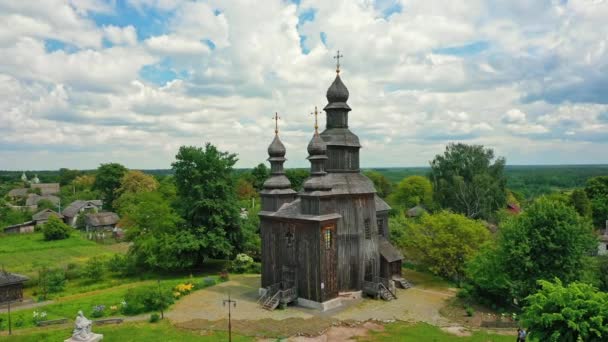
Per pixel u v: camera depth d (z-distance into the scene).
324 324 34.41
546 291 23.41
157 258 55.03
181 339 30.91
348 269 42.06
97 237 91.56
